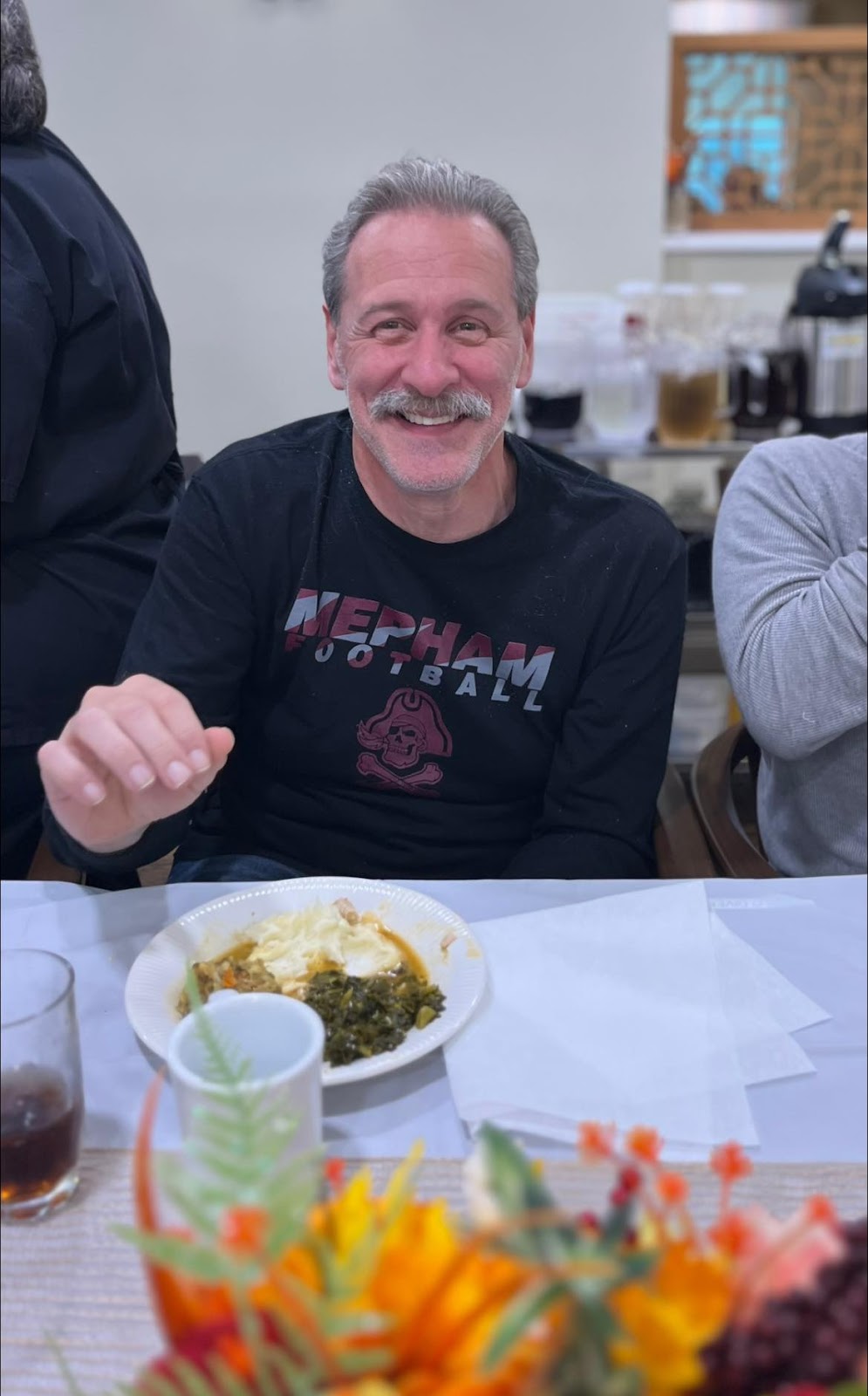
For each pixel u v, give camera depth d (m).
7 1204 0.73
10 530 1.54
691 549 2.41
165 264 2.91
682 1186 0.48
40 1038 0.73
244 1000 0.75
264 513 1.33
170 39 2.73
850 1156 0.78
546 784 1.40
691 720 2.76
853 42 2.87
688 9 3.11
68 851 1.17
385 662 1.34
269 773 1.43
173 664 1.34
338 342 1.29
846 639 1.30
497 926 0.99
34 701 1.59
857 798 1.38
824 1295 0.42
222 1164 0.48
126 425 1.60
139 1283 0.69
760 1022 0.88
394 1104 0.83
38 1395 0.63
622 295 2.59
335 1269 0.43
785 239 2.99
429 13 2.73
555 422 2.47
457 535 1.30
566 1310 0.38
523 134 2.83
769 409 2.43
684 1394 0.41
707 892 1.04
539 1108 0.80
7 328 1.43
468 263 1.22
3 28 1.46
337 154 2.83
